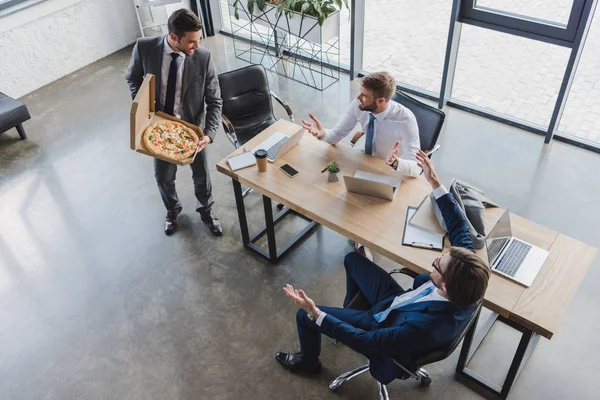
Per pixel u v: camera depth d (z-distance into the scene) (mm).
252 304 3432
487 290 2410
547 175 4242
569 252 2570
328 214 2848
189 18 2953
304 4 5090
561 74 4367
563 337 3133
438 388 2928
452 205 2574
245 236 3732
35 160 4758
